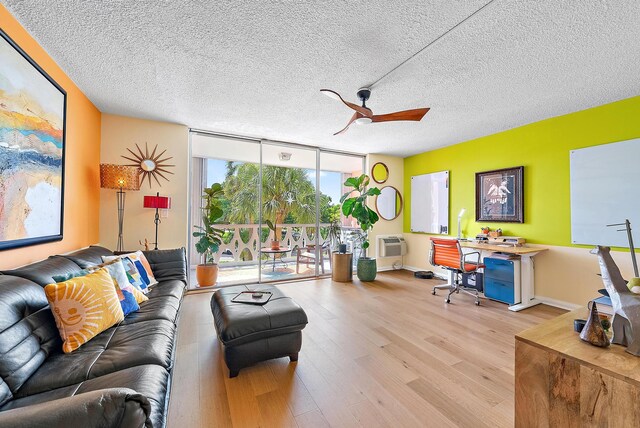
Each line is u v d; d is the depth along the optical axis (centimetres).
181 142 367
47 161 200
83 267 197
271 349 192
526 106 306
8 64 160
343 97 283
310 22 175
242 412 150
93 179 299
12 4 158
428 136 423
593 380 93
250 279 461
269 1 158
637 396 84
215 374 187
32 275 148
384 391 169
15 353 110
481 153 427
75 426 56
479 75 239
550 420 104
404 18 171
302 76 242
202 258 502
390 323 277
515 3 158
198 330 258
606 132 296
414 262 548
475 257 412
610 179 292
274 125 372
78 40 192
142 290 227
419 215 538
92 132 296
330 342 234
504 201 392
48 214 202
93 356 131
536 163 357
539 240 353
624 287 109
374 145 478
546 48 200
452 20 173
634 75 238
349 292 391
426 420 145
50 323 137
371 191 464
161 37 190
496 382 178
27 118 177
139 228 340
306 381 179
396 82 252
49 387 109
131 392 64
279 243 534
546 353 106
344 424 142
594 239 304
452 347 226
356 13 167
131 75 240
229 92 274
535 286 354
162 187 354
